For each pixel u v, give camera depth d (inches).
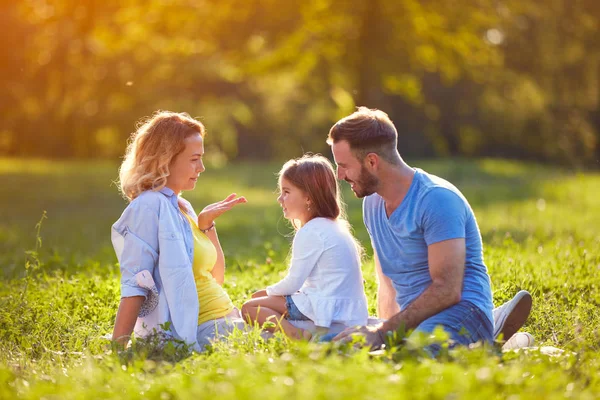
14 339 336.5
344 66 1790.1
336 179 341.1
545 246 563.2
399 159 301.3
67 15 2025.1
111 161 2153.1
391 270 311.1
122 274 317.1
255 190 1327.5
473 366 226.5
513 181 1441.9
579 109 2500.0
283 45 1766.7
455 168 1729.8
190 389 220.4
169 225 317.4
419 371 215.8
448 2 1665.8
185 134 329.1
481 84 2358.5
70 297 404.5
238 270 520.1
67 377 259.9
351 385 209.0
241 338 294.8
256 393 203.3
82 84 2273.6
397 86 1806.1
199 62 2388.0
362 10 1654.8
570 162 2472.9
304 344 247.1
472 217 300.2
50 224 903.7
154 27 1759.4
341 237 326.3
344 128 300.5
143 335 320.5
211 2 1717.5
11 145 2314.2
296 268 325.1
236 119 2834.6
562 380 234.2
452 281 285.4
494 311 321.7
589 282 414.6
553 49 2299.5
